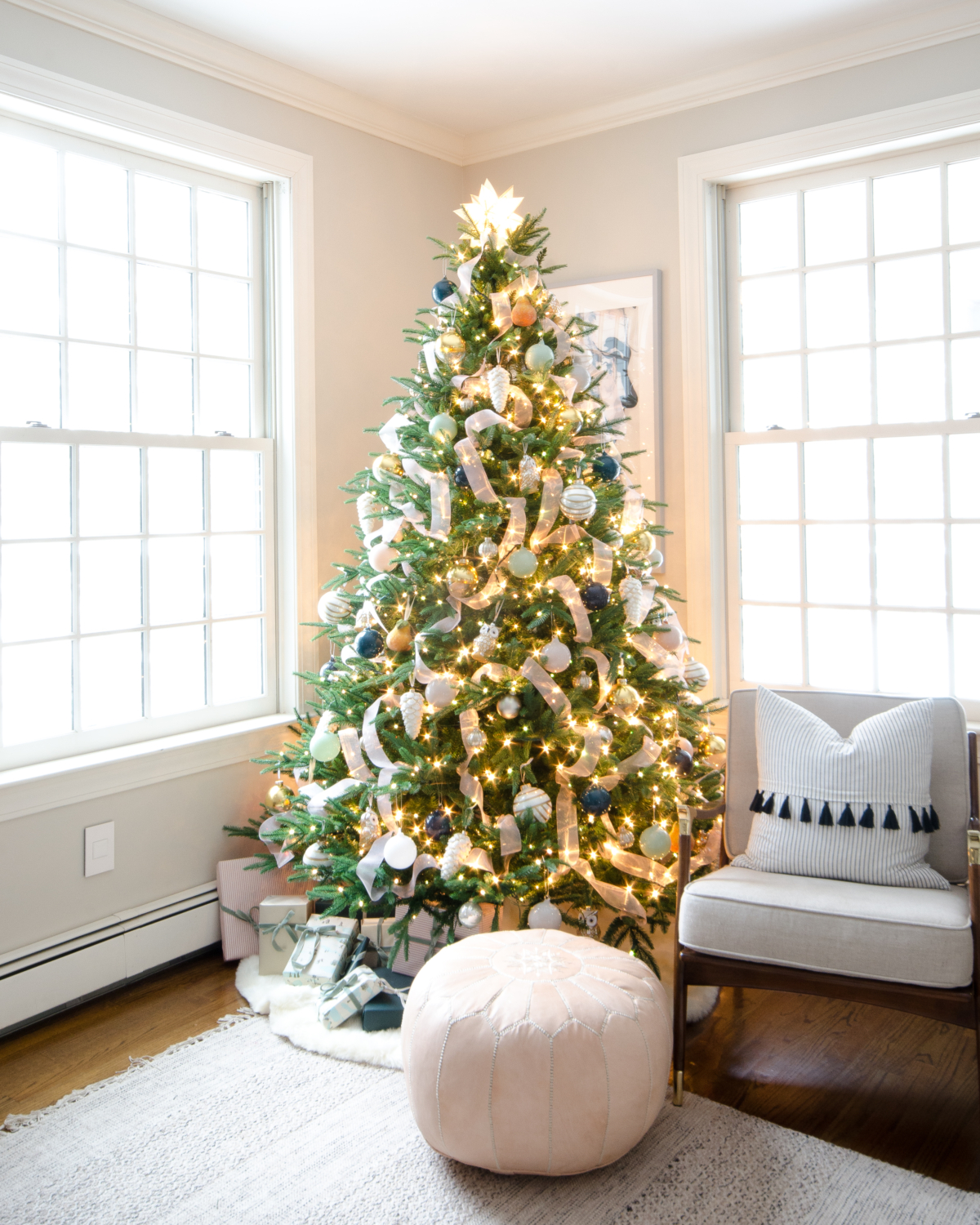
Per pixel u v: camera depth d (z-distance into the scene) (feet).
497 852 8.42
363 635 8.45
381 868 8.35
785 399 11.18
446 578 8.38
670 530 11.53
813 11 9.47
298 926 9.35
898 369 10.50
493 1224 5.87
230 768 10.25
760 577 11.36
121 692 9.68
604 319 11.78
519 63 10.45
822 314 10.91
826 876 7.62
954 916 6.61
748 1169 6.35
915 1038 8.14
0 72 8.21
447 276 9.28
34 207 8.91
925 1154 6.52
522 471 8.23
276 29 9.56
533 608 8.29
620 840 8.46
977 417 10.03
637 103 11.34
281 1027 8.22
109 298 9.50
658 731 9.12
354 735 8.79
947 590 10.31
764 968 6.94
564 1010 6.15
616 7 9.30
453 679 8.12
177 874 9.77
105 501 9.50
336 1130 6.86
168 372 10.02
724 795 8.66
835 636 10.96
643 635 8.94
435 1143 6.30
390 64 10.39
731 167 10.86
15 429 8.72
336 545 11.24
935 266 10.25
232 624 10.65
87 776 8.91
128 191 9.61
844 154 10.31
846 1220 5.87
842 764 7.75
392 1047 7.80
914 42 9.71
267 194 10.77
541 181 12.28
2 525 8.75
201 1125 6.93
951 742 7.97
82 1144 6.73
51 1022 8.58
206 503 10.35
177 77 9.53
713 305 11.25
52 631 9.12
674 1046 7.16
